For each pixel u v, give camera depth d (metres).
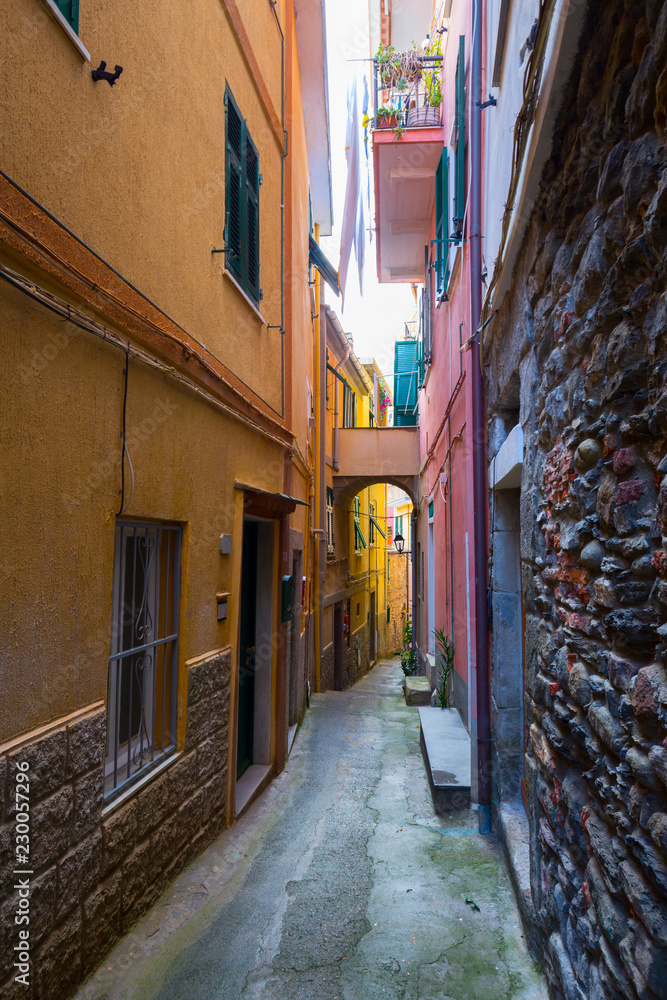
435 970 2.77
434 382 9.56
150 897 3.19
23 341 2.21
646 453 1.55
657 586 1.46
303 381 8.49
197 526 3.92
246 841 4.16
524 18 2.85
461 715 6.36
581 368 2.09
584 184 2.00
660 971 1.41
